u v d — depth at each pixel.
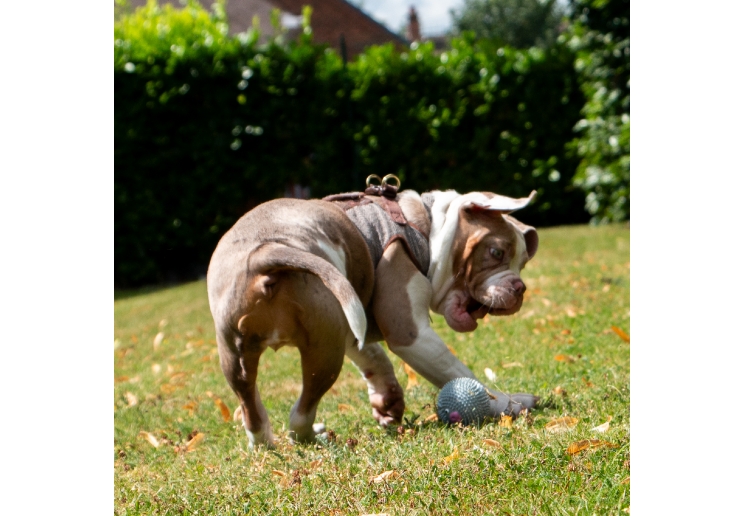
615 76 11.71
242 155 12.03
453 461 3.03
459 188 12.98
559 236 11.63
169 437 4.52
